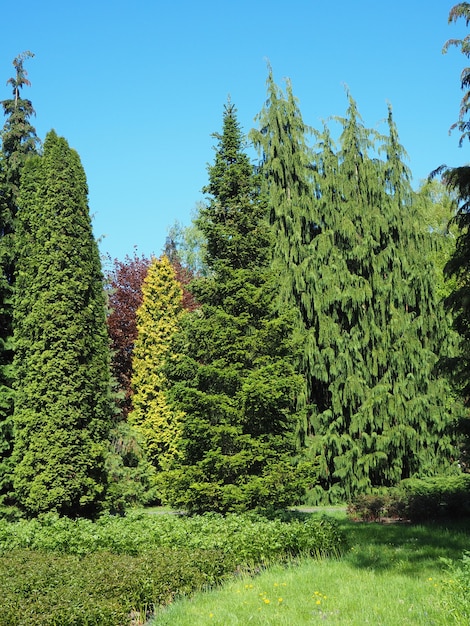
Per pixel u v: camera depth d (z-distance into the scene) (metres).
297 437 18.06
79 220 14.12
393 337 19.33
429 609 6.00
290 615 6.16
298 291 18.98
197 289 14.00
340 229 19.48
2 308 15.09
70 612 5.96
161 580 7.20
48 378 13.01
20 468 12.79
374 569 8.23
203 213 14.61
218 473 12.61
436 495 13.53
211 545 8.84
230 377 13.02
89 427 13.27
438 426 18.44
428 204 21.02
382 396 18.34
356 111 20.48
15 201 16.59
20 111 21.47
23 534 10.34
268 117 19.81
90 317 13.82
